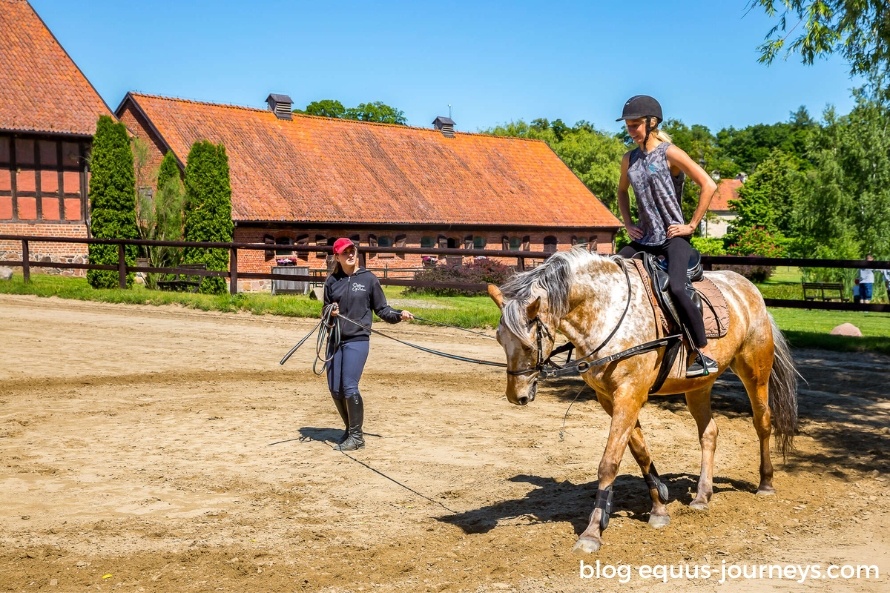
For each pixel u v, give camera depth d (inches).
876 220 1642.5
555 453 310.3
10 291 858.8
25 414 363.6
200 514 238.7
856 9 434.3
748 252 1956.2
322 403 396.8
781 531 228.1
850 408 388.8
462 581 192.2
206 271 842.8
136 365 490.0
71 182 1295.5
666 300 224.4
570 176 1961.1
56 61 1338.6
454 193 1668.3
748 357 260.2
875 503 253.0
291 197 1389.0
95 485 265.6
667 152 228.1
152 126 1346.0
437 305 858.8
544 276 213.3
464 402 403.9
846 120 1752.0
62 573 194.9
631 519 237.9
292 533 223.3
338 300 318.3
